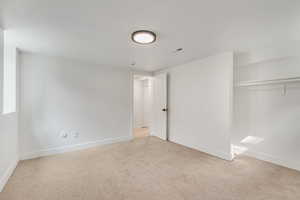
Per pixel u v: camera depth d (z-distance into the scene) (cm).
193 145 337
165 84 407
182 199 163
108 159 273
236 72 295
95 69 354
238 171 227
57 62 305
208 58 304
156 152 311
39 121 286
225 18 162
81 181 198
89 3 136
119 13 153
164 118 412
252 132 280
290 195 170
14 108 239
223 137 278
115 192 175
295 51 224
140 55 295
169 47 250
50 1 133
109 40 221
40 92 287
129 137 409
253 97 279
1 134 179
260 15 156
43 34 200
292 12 150
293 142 234
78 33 198
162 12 151
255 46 247
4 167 189
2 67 182
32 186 185
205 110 311
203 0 132
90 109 347
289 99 238
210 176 212
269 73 256
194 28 185
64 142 313
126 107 404
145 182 197
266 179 204
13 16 156
